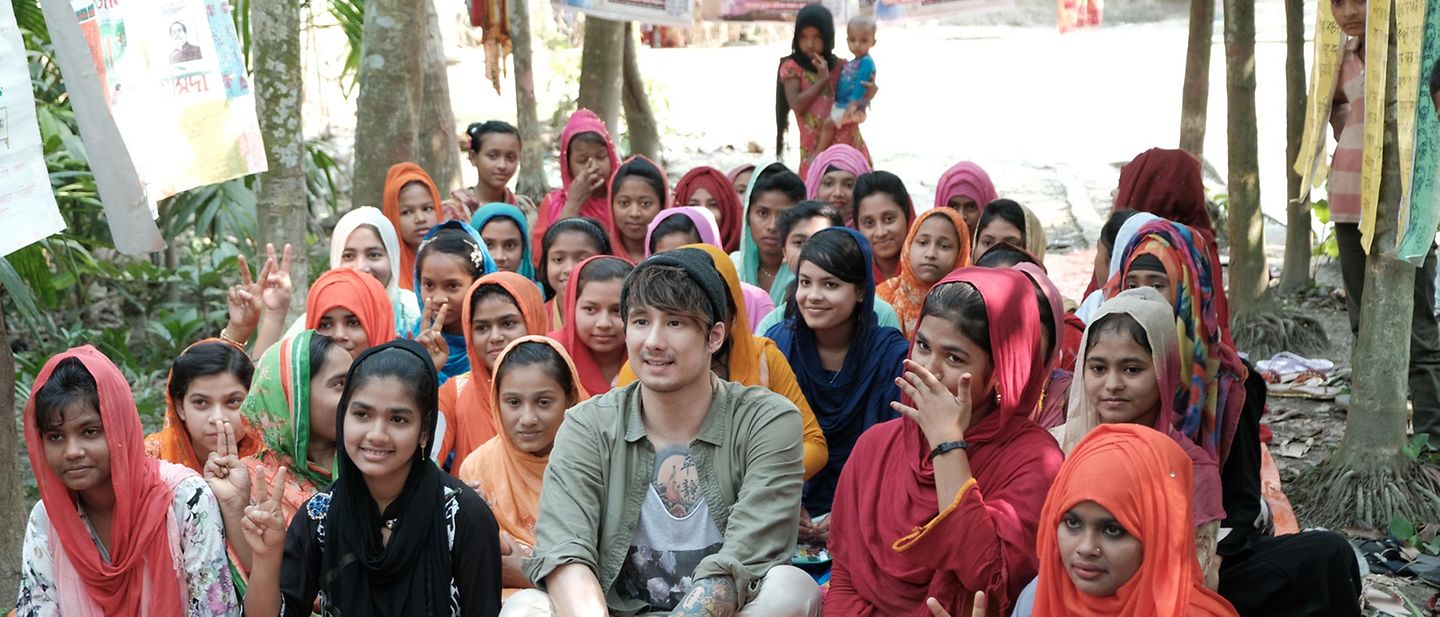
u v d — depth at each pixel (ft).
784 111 33.09
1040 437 11.86
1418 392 19.47
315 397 12.52
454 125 33.86
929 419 11.35
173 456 13.74
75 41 13.50
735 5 33.37
